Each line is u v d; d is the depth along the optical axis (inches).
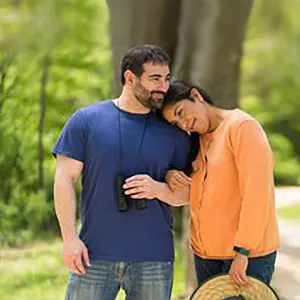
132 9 661.3
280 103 2001.7
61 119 1137.4
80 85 1182.3
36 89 1131.3
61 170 367.9
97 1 1702.8
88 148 366.3
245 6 623.8
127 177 364.2
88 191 369.1
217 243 365.4
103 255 365.1
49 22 1619.1
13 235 988.6
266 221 354.6
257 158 352.2
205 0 632.4
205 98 372.8
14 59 1130.0
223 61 633.0
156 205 367.2
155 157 366.0
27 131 1071.6
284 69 2096.5
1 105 1033.5
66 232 362.0
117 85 668.1
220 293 362.9
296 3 2050.9
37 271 781.9
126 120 368.2
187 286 613.6
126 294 375.2
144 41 669.3
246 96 1940.2
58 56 1238.3
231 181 360.2
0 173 1039.0
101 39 1637.6
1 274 772.0
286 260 746.8
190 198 372.8
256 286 358.9
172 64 689.6
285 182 1594.5
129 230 364.2
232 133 358.0
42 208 1041.5
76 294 368.2
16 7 1685.5
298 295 636.7
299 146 1904.5
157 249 367.6
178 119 365.7
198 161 372.5
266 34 2059.5
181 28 655.8
